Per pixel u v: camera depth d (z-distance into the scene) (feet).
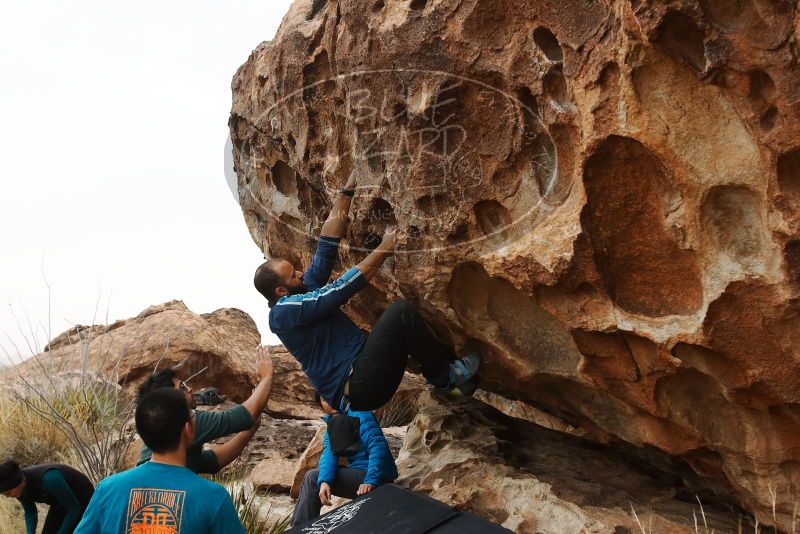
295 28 13.20
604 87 9.23
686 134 8.91
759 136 8.34
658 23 8.36
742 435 10.66
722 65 8.27
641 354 10.64
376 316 14.94
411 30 10.77
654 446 12.12
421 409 15.81
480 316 12.37
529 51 9.93
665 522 11.60
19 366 27.99
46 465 12.43
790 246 8.53
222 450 11.73
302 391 30.76
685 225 9.39
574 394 12.71
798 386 9.43
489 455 13.82
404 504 10.59
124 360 27.96
